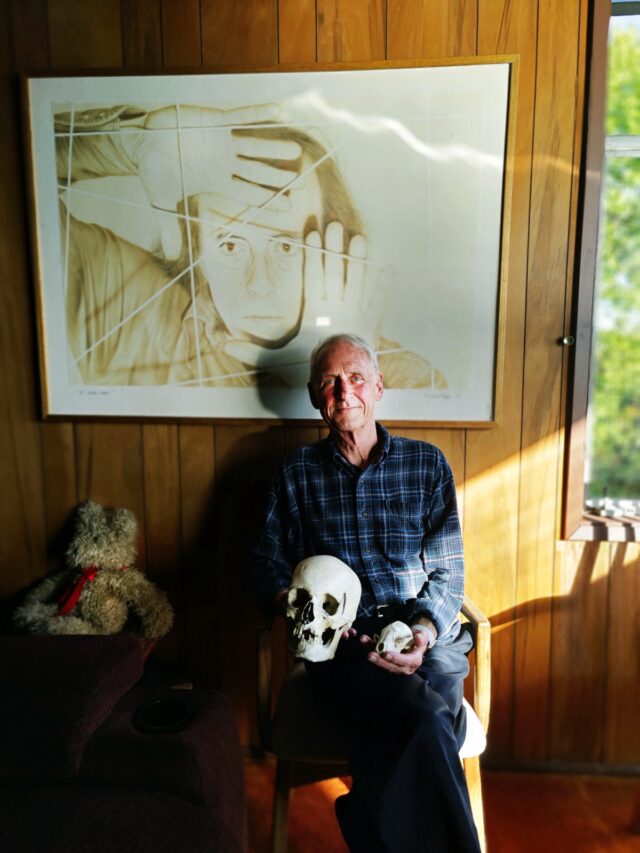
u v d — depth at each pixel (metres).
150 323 1.61
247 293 1.57
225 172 1.53
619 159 1.62
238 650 1.70
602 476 1.74
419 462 1.40
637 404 1.72
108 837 0.91
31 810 0.96
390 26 1.46
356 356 1.36
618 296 1.69
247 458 1.64
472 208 1.49
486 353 1.54
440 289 1.53
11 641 1.15
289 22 1.48
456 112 1.46
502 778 1.64
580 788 1.60
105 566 1.55
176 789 1.01
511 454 1.58
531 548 1.60
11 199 1.59
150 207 1.56
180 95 1.51
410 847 1.06
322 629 1.15
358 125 1.49
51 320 1.62
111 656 1.12
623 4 1.56
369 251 1.53
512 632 1.63
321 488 1.42
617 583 1.60
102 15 1.51
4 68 1.54
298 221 1.54
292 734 1.25
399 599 1.37
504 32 1.45
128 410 1.64
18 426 1.67
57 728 1.00
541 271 1.52
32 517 1.70
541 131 1.47
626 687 1.63
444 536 1.39
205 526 1.67
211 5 1.49
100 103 1.53
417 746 1.08
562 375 1.55
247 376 1.60
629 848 1.41
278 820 1.28
